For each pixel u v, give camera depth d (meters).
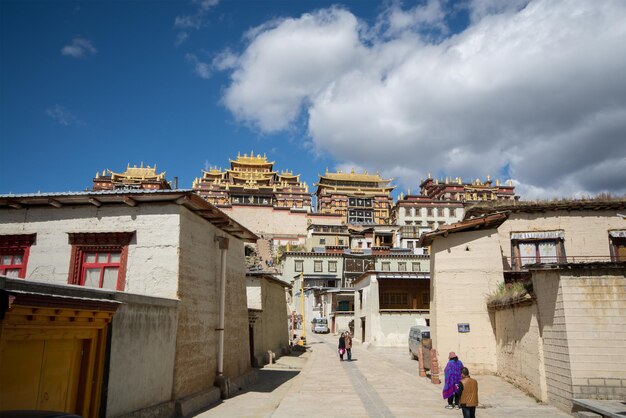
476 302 19.22
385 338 34.47
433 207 105.94
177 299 12.44
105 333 9.03
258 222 99.81
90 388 8.59
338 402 13.91
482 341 18.78
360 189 126.50
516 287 15.82
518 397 13.92
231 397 15.05
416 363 25.56
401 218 104.31
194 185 116.50
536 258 21.08
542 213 21.44
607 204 20.78
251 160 134.25
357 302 42.78
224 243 16.09
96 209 13.50
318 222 102.62
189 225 13.73
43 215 13.70
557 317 12.15
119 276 12.80
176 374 12.05
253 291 25.83
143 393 10.34
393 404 13.58
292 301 65.00
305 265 68.38
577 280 11.86
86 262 13.20
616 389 11.11
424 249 70.75
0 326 6.53
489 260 19.52
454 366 13.16
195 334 13.61
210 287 15.20
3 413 4.73
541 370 13.13
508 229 21.42
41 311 7.18
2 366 6.72
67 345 8.15
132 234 13.05
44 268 13.25
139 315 10.34
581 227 21.05
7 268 13.61
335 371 22.41
